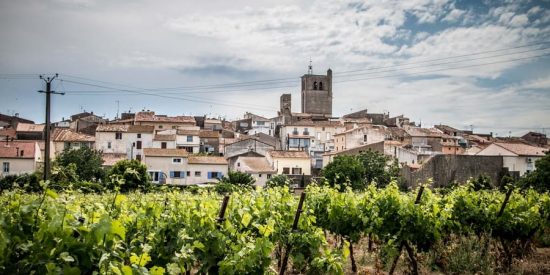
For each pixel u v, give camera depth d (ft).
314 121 295.07
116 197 24.07
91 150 175.22
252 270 23.16
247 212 26.40
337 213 37.99
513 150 186.70
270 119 350.43
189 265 23.17
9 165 175.63
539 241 48.55
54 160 175.22
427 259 37.76
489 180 132.26
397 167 165.68
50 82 105.09
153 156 190.80
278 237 29.50
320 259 27.73
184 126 289.74
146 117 291.17
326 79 366.63
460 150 254.88
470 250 36.76
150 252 23.48
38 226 15.28
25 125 258.98
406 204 34.53
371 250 43.16
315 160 233.96
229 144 232.53
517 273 35.65
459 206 40.86
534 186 109.29
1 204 18.45
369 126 246.27
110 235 15.46
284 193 33.86
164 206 27.63
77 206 17.93
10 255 14.43
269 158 206.69
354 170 151.02
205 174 196.13
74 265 14.57
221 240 23.48
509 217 40.11
